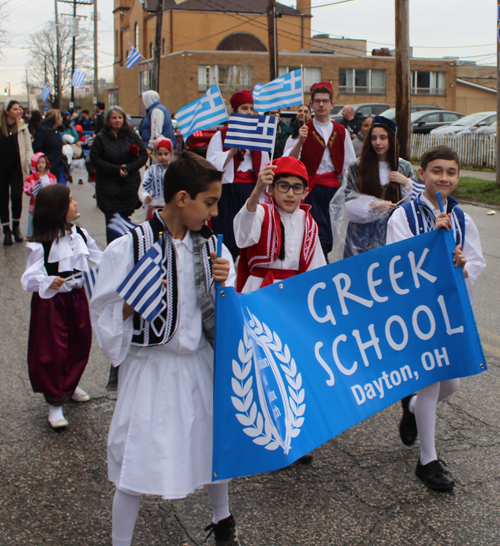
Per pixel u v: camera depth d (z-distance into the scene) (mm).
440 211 3393
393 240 3420
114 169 7926
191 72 43312
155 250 2402
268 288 2729
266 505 3170
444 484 3246
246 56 43812
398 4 12820
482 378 4727
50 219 3977
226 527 2730
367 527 2990
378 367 3008
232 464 2344
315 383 2744
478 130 21531
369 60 46562
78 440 3852
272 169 3396
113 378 2652
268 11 24109
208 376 2535
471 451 3670
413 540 2893
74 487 3352
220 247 2498
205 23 51969
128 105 58125
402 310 3098
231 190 5984
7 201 9250
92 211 12148
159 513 3111
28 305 6496
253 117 5066
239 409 2357
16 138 9008
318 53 48250
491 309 6305
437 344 3191
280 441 2412
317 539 2906
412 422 3660
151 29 54281
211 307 2475
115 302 2426
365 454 3662
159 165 7000
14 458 3635
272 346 2615
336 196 4730
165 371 2459
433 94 48781
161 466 2381
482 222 11180
